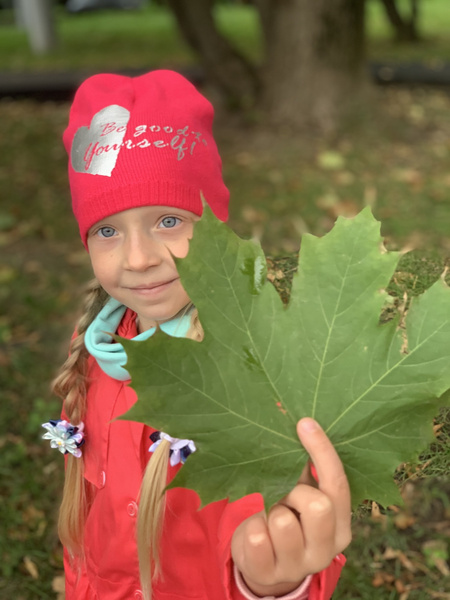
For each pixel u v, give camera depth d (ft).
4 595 2.73
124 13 30.53
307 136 8.23
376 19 24.76
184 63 15.12
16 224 6.22
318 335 0.87
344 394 0.87
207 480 0.84
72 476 1.69
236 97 8.76
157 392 0.84
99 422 1.61
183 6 8.61
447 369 0.84
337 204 6.13
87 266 5.31
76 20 28.53
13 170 7.78
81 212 1.40
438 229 5.36
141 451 1.53
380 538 2.88
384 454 0.87
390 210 5.94
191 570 1.47
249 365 0.87
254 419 0.87
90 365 1.69
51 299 4.80
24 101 11.42
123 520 1.53
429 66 13.65
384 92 10.29
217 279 0.86
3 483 3.25
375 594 2.65
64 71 14.84
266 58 8.71
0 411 3.68
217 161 1.53
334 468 0.84
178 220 1.37
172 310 1.40
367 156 7.68
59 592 2.72
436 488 3.09
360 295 0.86
